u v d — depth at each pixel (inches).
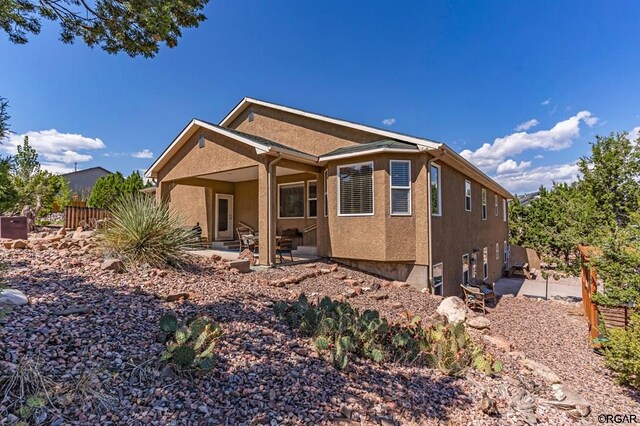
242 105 556.4
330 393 132.1
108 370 112.7
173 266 266.2
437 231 401.1
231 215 612.1
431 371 175.9
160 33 205.3
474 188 581.3
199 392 114.4
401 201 378.9
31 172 579.2
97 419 93.4
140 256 252.8
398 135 391.9
